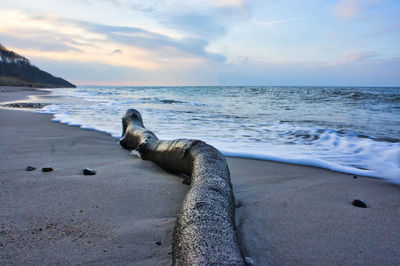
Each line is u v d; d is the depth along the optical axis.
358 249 1.83
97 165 3.57
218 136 6.11
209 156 2.77
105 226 1.96
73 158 3.92
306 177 3.46
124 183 2.88
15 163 3.47
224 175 2.43
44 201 2.33
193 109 12.85
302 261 1.68
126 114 5.76
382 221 2.24
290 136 6.19
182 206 1.88
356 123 8.17
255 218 2.25
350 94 24.50
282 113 11.20
